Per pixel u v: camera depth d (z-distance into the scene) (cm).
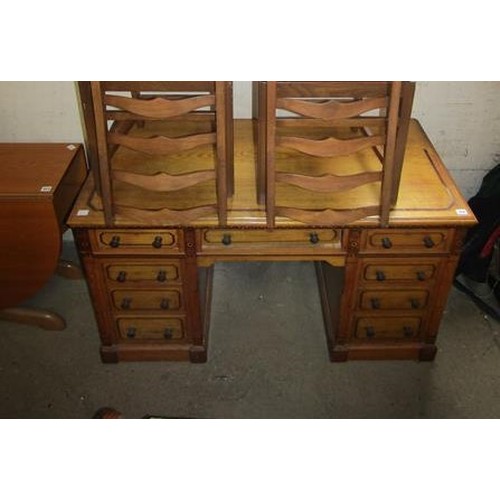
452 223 184
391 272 202
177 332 225
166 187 175
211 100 159
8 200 200
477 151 270
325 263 259
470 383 225
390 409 214
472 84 247
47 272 219
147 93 229
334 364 233
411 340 228
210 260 199
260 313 260
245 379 227
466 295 268
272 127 161
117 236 191
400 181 202
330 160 210
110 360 232
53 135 266
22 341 245
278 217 186
